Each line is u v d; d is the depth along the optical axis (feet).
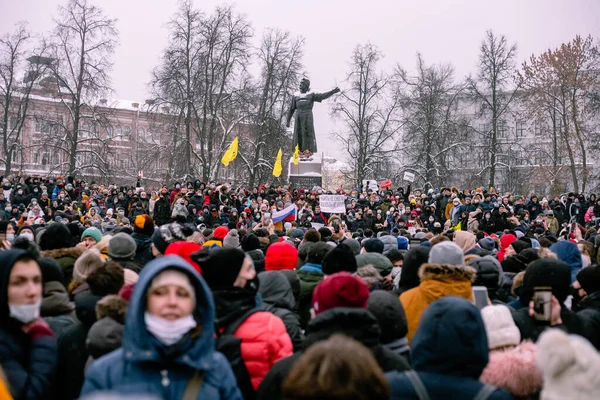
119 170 194.29
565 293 17.30
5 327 13.14
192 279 11.80
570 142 161.68
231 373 11.91
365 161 167.84
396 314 15.19
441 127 169.48
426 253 20.35
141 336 11.07
